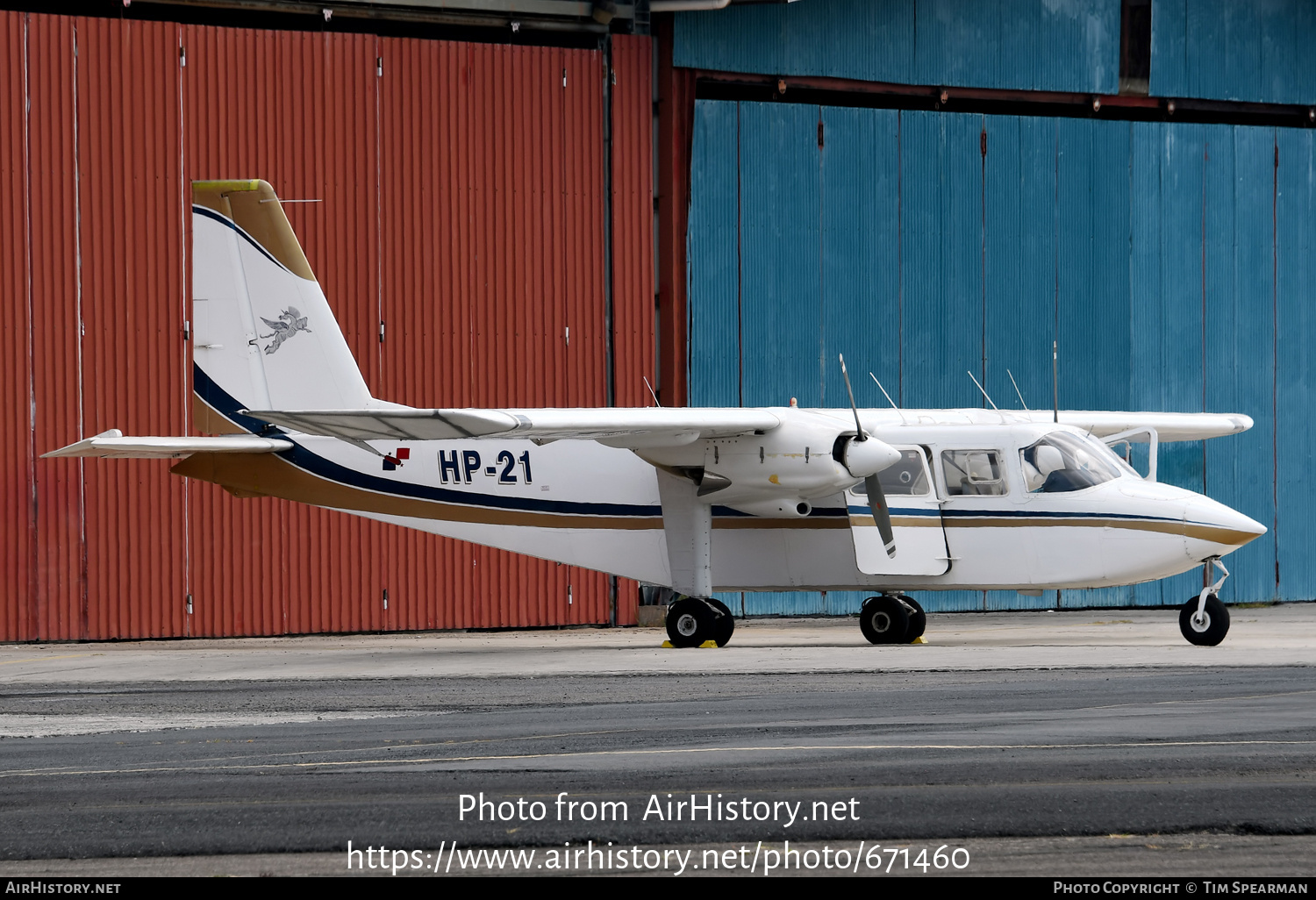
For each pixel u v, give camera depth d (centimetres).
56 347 7450
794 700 3753
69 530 7462
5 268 7400
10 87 7412
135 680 4925
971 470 6091
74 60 7488
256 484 6525
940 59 8925
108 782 2642
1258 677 4228
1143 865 1927
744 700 3778
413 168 7962
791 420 5941
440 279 8000
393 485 6506
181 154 7619
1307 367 9456
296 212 7794
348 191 7862
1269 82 9525
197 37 7656
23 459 7406
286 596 7725
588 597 8244
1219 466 9194
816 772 2605
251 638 7669
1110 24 9244
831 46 8719
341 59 7856
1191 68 9369
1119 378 9138
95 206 7500
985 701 3656
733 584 6366
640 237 8369
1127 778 2500
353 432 5366
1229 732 3047
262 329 6372
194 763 2864
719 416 5800
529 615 8112
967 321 8938
